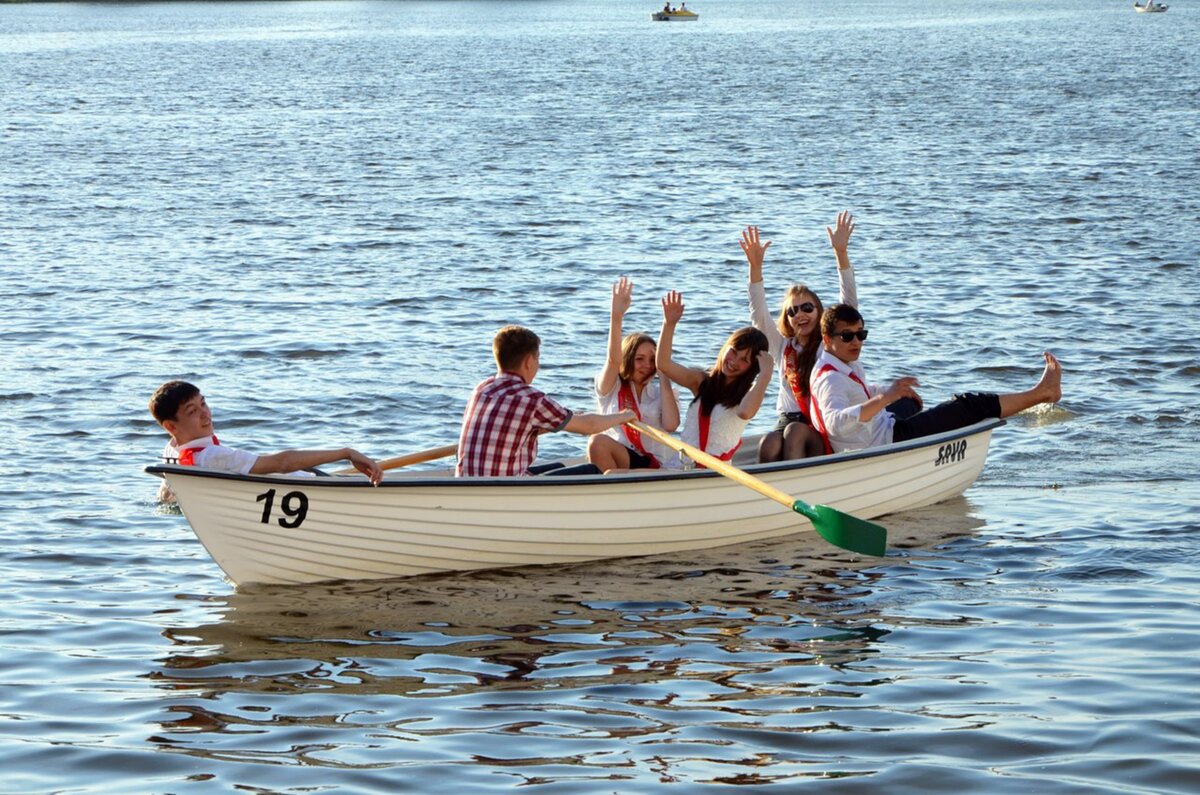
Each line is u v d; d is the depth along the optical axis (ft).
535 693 26.23
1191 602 30.68
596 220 99.45
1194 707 24.79
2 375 55.47
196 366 57.47
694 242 90.02
